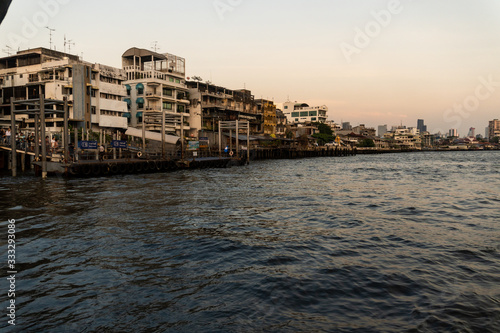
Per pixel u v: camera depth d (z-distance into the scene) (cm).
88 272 916
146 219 1548
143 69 7981
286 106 15612
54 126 5488
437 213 1730
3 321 670
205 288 813
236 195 2328
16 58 6350
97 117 5912
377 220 1559
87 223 1466
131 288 816
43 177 3353
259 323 659
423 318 667
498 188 2842
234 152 6762
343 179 3609
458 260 997
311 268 939
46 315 694
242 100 9794
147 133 5288
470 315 674
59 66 5759
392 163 7381
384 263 975
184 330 638
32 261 1000
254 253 1070
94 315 693
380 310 703
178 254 1063
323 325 650
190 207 1856
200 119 8025
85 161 3594
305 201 2103
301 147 10569
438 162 7925
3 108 6138
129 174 3962
